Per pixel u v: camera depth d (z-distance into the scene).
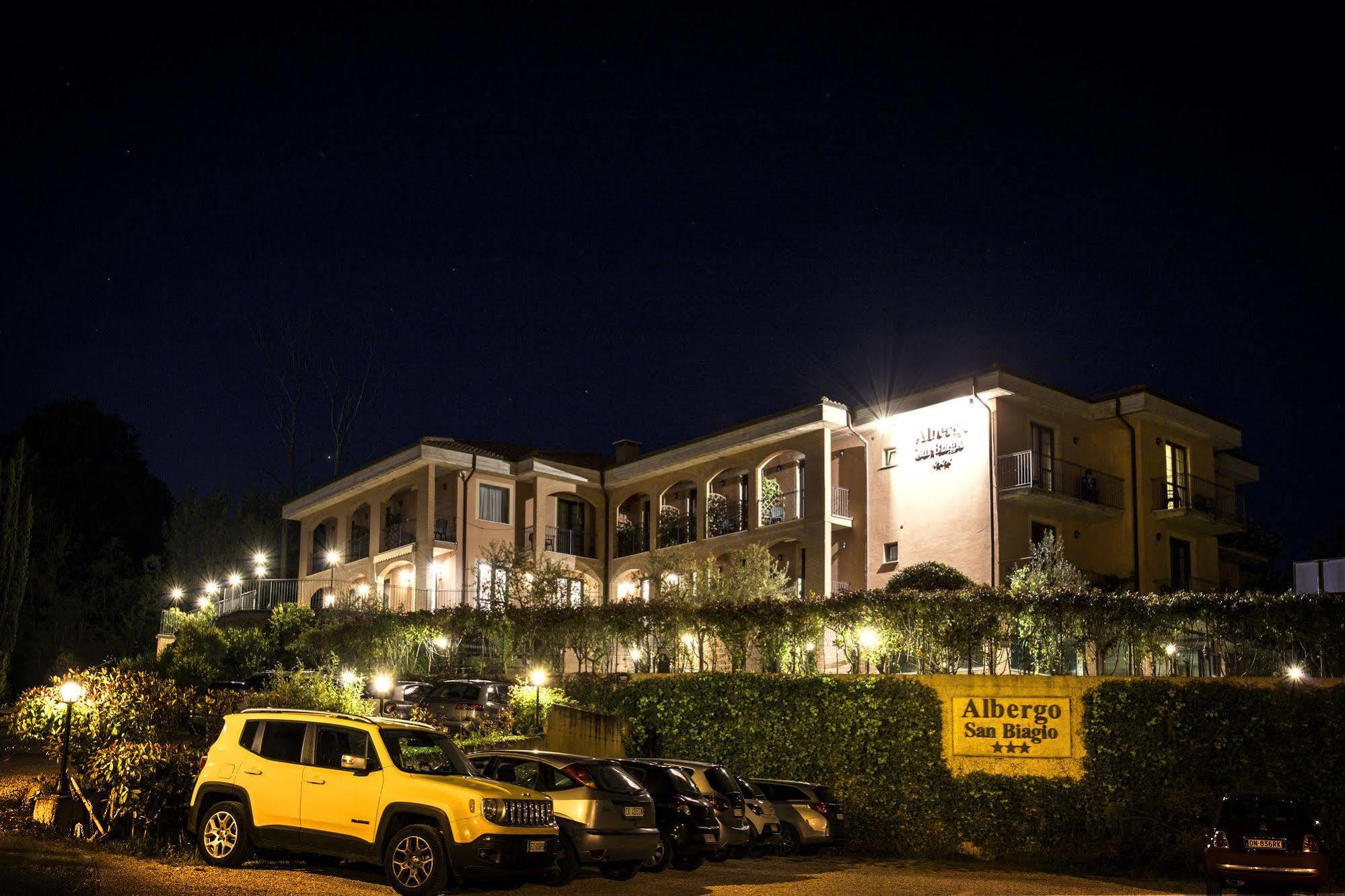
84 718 18.62
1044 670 23.92
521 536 45.78
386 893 13.30
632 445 46.97
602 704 27.30
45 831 16.39
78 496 63.03
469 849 13.09
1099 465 37.72
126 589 59.38
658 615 28.27
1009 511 34.47
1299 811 17.61
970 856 22.86
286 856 15.37
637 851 15.92
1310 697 21.84
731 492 42.22
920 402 36.12
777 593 31.77
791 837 21.88
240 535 59.06
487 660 32.72
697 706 26.00
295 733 14.54
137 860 14.77
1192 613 23.00
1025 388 35.12
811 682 24.88
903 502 36.47
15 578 47.72
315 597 48.56
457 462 43.56
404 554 43.56
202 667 37.78
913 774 23.53
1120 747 22.50
